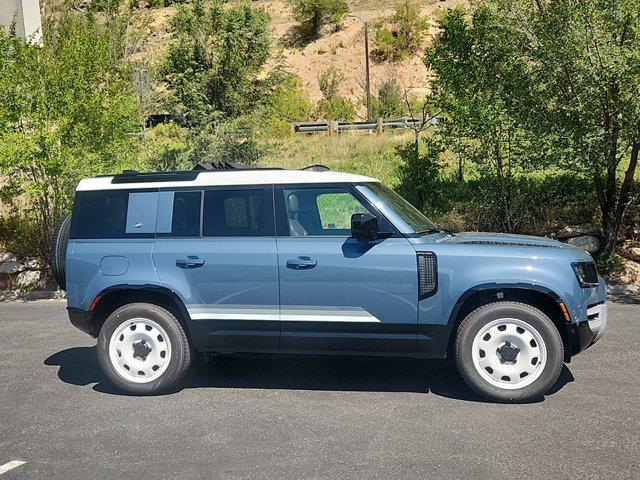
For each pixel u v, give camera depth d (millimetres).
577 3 10516
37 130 11242
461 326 5320
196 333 5719
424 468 4082
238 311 5637
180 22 20688
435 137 15547
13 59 12047
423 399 5453
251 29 20672
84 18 23984
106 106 12414
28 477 4141
